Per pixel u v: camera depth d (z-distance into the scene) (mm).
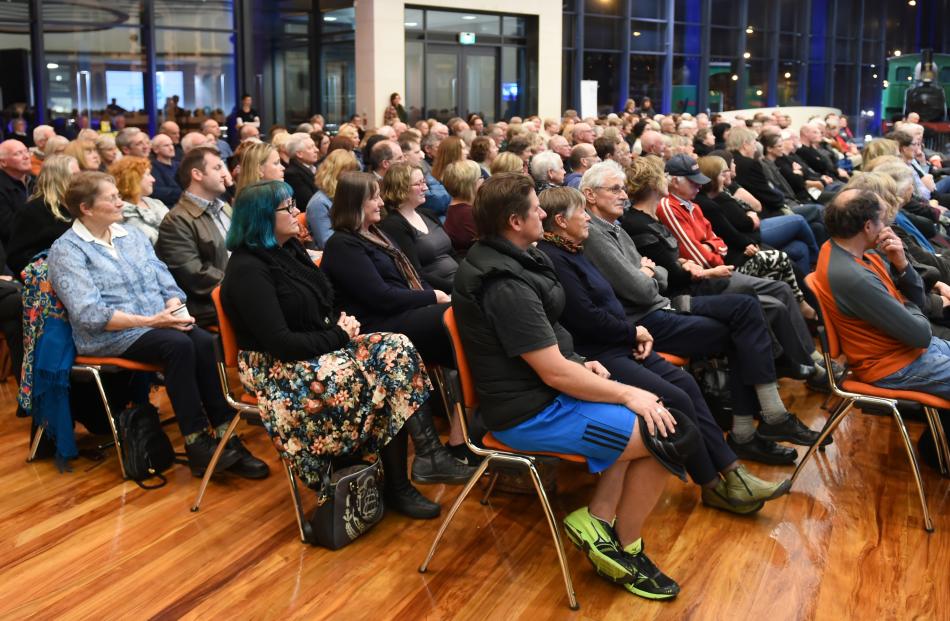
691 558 2758
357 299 3391
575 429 2518
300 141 5816
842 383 3182
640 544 2623
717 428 3047
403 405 2930
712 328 3434
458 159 5473
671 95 19672
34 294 3377
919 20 23594
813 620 2418
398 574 2684
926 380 3014
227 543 2871
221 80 13758
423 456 3250
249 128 8367
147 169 4418
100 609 2484
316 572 2691
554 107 16984
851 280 3045
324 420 2820
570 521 2619
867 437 3801
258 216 2877
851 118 23406
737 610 2471
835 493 3234
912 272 3246
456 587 2605
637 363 3086
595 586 2615
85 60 12281
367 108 14703
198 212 3994
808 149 8289
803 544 2844
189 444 3342
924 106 13953
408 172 4121
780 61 21719
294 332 2885
